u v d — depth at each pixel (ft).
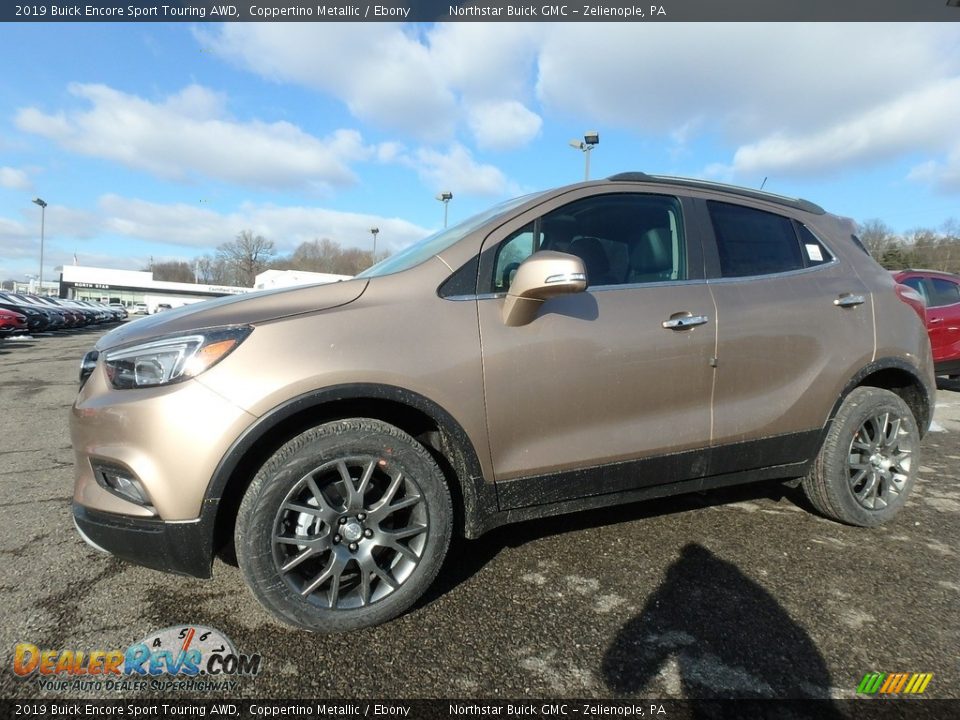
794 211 10.19
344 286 7.40
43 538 9.45
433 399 7.06
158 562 6.48
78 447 6.88
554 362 7.66
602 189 8.77
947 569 8.45
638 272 8.59
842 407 9.71
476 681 6.02
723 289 8.89
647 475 8.41
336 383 6.61
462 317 7.40
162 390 6.34
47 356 45.32
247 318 6.76
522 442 7.65
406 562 7.09
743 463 9.04
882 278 10.41
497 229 8.05
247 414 6.30
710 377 8.59
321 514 6.63
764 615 7.21
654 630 6.88
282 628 6.92
